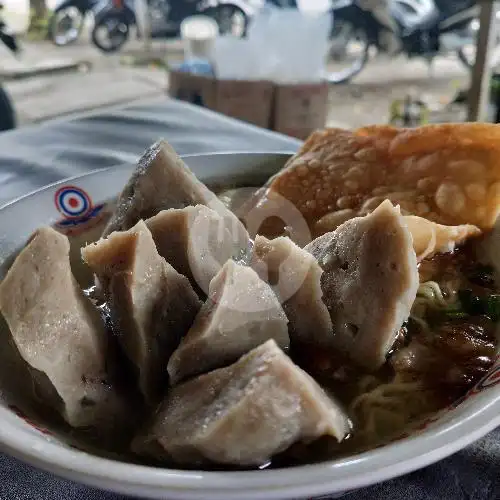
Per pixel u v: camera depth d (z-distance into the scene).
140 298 0.75
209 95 2.69
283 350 0.77
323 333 0.83
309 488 0.55
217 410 0.65
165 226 0.88
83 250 0.78
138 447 0.70
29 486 0.76
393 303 0.80
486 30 2.49
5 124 2.71
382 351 0.83
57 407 0.74
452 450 0.59
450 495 0.74
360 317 0.82
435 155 1.19
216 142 1.89
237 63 2.64
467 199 1.12
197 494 0.54
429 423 0.70
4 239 1.11
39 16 6.45
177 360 0.73
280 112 2.70
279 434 0.64
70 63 5.21
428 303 1.01
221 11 5.77
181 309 0.81
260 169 1.46
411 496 0.74
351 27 4.85
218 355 0.73
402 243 0.79
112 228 1.10
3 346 0.84
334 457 0.68
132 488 0.55
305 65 2.70
